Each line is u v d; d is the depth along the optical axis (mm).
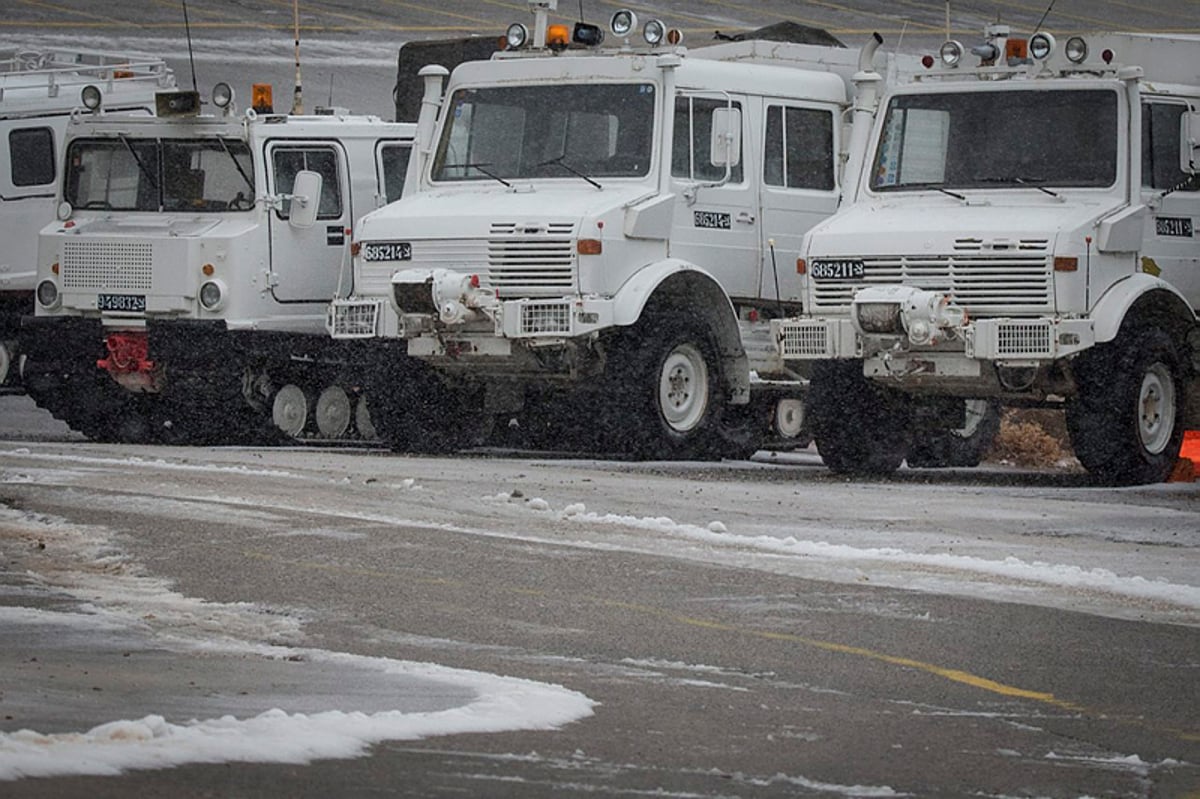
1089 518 54781
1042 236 64688
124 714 26609
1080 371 66875
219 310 77625
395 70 151500
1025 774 26047
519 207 70750
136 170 80375
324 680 30266
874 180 70375
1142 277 66688
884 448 70625
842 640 35438
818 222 76938
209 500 51500
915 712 29859
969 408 81188
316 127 80375
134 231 79125
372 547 44562
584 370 71875
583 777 24719
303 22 168250
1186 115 69625
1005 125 68750
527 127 73875
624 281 70500
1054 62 68688
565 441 78000
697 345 73438
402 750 25531
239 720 26391
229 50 154000
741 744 27172
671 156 72250
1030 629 36750
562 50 74938
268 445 80062
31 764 22688
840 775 25547
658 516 52125
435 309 69812
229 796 22297
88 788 21938
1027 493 62781
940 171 69312
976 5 182500
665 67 72188
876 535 49781
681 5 176750
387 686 29906
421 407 74625
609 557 43875
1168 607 39531
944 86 69875
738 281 74562
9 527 46625
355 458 67062
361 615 37250
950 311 65000
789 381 76562
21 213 90938
